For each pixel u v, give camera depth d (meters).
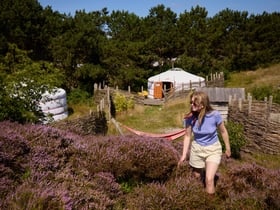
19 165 3.64
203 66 43.09
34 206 2.68
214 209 3.99
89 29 34.44
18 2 30.20
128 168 4.53
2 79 8.34
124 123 20.53
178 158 5.28
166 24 48.16
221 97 20.17
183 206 3.75
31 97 9.04
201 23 46.09
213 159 4.17
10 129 4.48
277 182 4.77
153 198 3.79
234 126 12.27
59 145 4.57
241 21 47.62
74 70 32.88
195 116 4.28
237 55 43.97
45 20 32.38
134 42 40.69
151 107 27.05
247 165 5.63
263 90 26.98
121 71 36.34
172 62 44.00
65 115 21.69
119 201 3.96
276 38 43.94
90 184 3.83
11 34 27.70
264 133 13.05
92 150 4.74
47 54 32.06
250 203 4.06
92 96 30.44
